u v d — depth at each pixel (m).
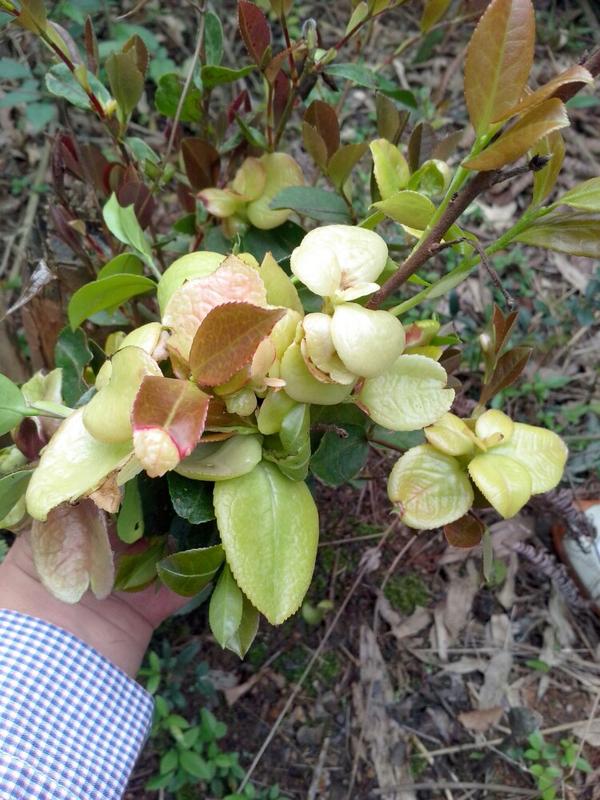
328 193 0.37
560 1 0.96
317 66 0.38
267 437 0.27
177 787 0.48
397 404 0.28
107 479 0.24
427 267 0.69
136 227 0.36
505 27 0.21
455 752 0.52
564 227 0.27
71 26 0.69
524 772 0.52
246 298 0.24
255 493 0.27
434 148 0.38
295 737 0.52
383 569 0.58
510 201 0.80
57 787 0.32
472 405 0.45
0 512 0.29
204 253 0.30
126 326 0.48
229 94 0.70
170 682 0.51
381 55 0.88
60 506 0.28
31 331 0.49
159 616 0.40
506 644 0.57
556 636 0.57
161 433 0.21
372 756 0.52
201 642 0.55
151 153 0.45
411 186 0.33
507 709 0.54
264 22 0.35
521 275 0.73
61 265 0.45
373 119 0.82
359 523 0.58
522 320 0.63
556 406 0.67
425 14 0.42
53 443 0.25
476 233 0.77
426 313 0.60
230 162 0.45
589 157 0.85
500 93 0.21
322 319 0.24
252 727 0.52
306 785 0.51
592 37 0.93
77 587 0.29
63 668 0.34
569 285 0.74
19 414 0.29
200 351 0.23
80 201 0.54
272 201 0.36
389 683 0.54
